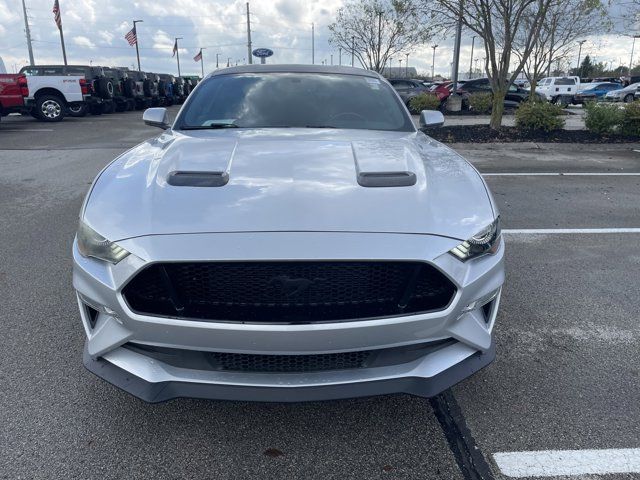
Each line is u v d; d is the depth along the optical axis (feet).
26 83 55.83
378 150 9.18
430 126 12.89
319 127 11.19
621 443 7.45
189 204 7.04
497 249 7.66
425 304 6.84
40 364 9.25
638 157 32.96
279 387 6.67
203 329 6.43
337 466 7.03
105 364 7.23
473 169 9.09
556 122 40.27
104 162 30.86
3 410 8.00
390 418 8.00
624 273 13.82
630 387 8.80
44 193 22.57
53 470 6.84
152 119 12.03
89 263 7.07
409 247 6.57
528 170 28.32
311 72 13.16
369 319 6.52
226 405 8.24
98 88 67.31
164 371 6.84
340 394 6.73
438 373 7.03
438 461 7.12
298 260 6.28
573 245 16.06
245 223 6.66
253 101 11.92
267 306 6.54
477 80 73.20
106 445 7.32
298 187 7.41
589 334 10.59
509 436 7.61
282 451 7.29
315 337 6.40
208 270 6.48
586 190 23.44
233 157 8.55
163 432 7.61
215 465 7.00
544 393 8.63
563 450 7.32
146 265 6.45
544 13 38.50
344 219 6.77
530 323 11.04
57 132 47.44
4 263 14.15
